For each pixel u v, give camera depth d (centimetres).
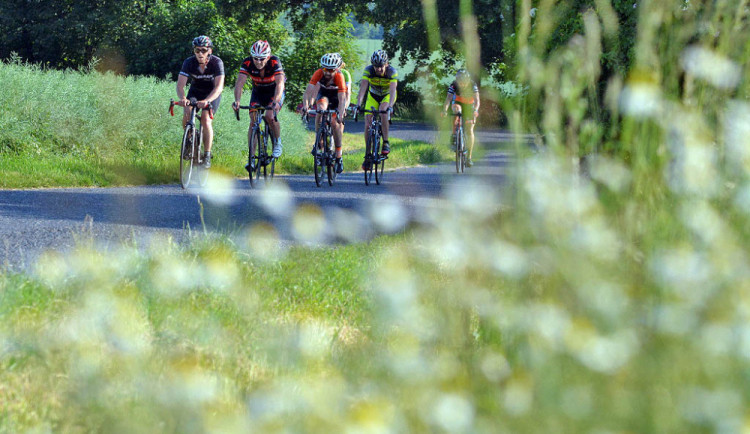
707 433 516
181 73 4234
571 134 798
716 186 740
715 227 684
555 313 635
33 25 18300
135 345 890
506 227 736
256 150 4512
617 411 555
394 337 890
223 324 1158
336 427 616
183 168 4203
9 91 5459
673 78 823
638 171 759
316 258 1880
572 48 836
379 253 1898
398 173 6228
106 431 743
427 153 7775
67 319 1141
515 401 598
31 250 2211
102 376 827
